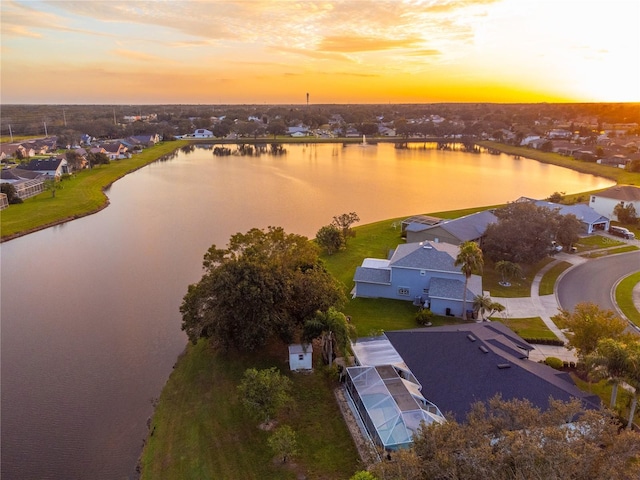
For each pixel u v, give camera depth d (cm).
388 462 2172
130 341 4509
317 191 11712
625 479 2027
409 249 5472
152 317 5000
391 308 5006
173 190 11781
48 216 8862
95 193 10881
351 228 8006
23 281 6012
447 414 2794
